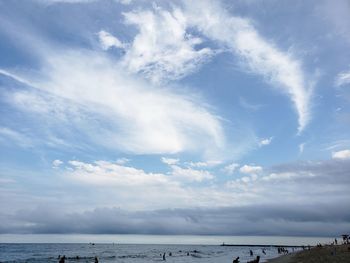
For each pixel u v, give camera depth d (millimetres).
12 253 141000
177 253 155750
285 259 69812
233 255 125688
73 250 178875
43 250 174375
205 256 121312
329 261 49281
